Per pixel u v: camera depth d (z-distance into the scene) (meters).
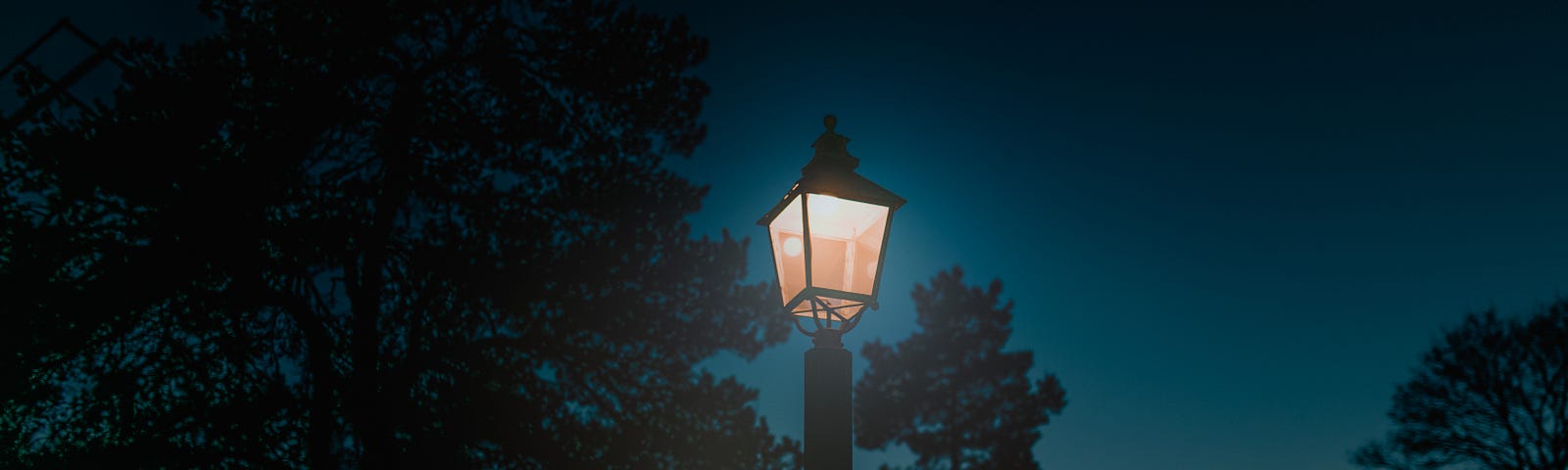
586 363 13.91
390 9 13.61
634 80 15.04
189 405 10.83
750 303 14.80
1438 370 26.86
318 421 11.20
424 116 13.42
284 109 12.38
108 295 10.73
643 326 14.05
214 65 12.54
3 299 10.39
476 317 13.14
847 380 4.73
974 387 42.94
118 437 10.56
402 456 11.74
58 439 10.45
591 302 13.81
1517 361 25.53
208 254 11.16
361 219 12.41
